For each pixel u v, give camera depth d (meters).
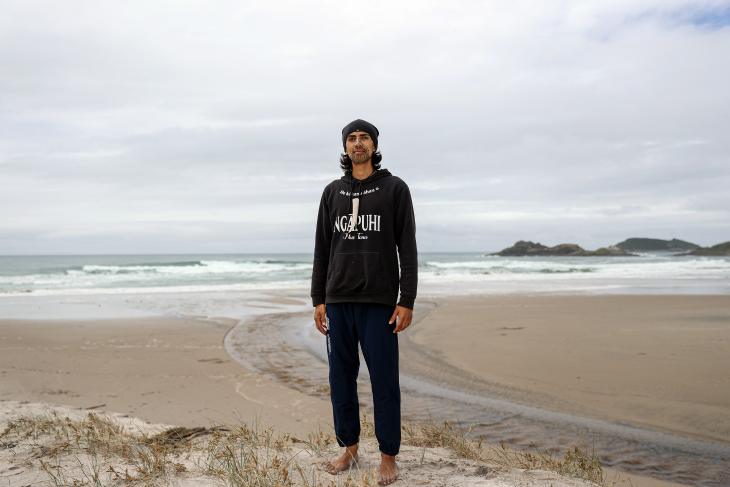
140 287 20.11
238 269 33.91
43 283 22.44
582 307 11.95
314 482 2.23
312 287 2.49
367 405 4.55
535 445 3.49
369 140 2.35
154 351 7.32
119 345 7.78
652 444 3.50
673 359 5.96
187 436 3.32
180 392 5.03
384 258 2.25
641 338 7.41
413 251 2.27
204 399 4.77
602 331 8.18
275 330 9.47
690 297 14.41
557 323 9.22
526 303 13.14
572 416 4.19
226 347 7.75
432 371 5.93
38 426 3.24
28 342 7.96
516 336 7.94
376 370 2.26
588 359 6.16
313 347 7.83
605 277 27.03
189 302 14.38
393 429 2.27
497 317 10.27
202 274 29.62
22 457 2.64
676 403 4.38
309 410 4.41
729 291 17.16
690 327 8.38
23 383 5.25
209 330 9.37
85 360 6.61
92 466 2.49
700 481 2.86
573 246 111.38
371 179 2.30
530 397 4.79
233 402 4.67
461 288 19.23
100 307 13.06
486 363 6.22
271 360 6.80
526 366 5.96
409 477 2.32
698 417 4.02
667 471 3.01
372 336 2.24
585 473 2.74
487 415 4.25
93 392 4.96
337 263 2.32
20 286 20.92
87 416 3.78
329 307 2.38
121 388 5.16
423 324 9.62
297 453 2.76
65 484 2.23
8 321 10.32
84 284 22.05
